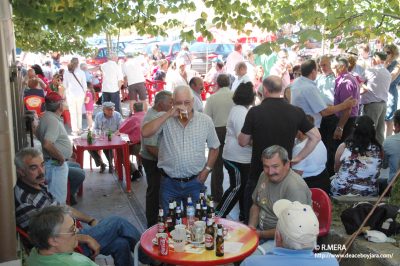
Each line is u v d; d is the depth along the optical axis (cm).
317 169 534
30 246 430
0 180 340
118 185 859
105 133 888
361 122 538
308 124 517
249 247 388
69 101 1320
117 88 1457
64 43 1238
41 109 1089
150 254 379
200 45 2409
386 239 423
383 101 848
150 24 735
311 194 446
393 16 482
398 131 574
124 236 463
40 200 439
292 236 303
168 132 503
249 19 663
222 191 727
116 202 766
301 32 421
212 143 521
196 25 661
